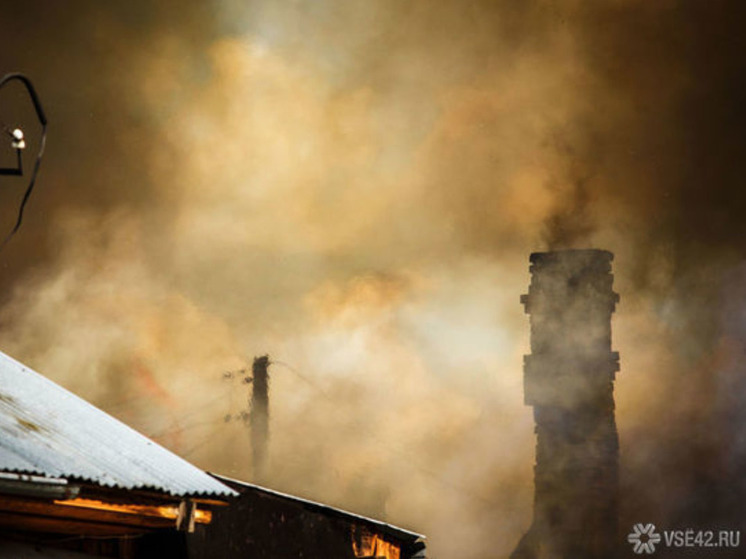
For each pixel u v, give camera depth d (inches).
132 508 280.2
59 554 282.8
